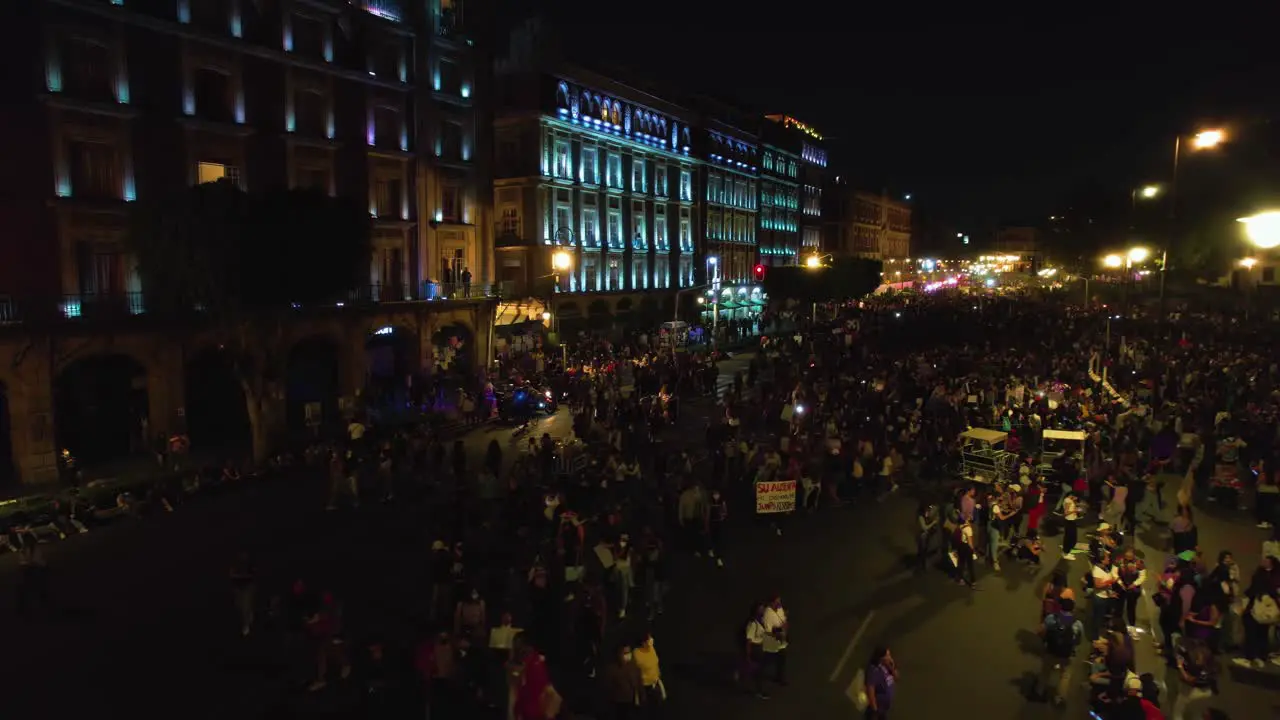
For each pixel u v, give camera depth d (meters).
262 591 17.95
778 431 32.84
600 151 68.12
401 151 43.94
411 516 23.30
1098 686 12.92
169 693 13.87
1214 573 14.97
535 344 50.56
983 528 20.11
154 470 28.28
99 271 31.91
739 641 14.35
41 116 29.62
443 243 48.03
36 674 14.45
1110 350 45.31
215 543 21.08
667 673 14.73
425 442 26.95
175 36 33.56
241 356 29.30
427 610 17.02
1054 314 72.06
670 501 21.62
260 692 13.92
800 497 24.12
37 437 26.86
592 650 14.71
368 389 37.22
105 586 18.31
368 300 38.31
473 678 13.71
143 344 29.84
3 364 26.16
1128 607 16.09
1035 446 28.20
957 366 41.28
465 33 49.09
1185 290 81.56
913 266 168.38
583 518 21.38
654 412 33.81
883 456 26.91
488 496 22.91
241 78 36.16
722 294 86.75
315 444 30.00
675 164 80.50
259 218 28.44
